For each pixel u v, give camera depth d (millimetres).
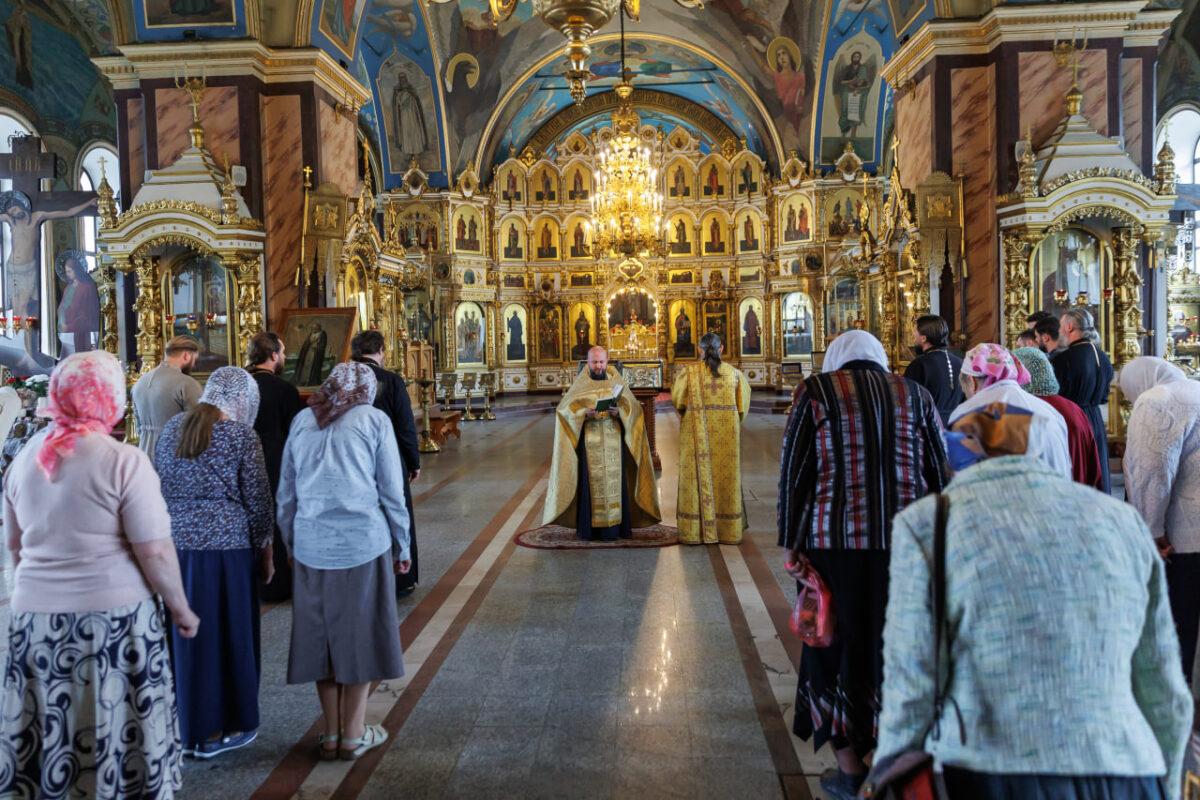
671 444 15844
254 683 4039
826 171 23328
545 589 6621
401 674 3930
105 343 12398
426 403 15562
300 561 3857
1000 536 1857
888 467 3326
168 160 12164
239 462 3936
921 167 12422
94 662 3000
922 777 1906
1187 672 3881
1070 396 6199
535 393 27656
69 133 20609
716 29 21891
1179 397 3840
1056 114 11477
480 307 26391
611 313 27188
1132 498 3928
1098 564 1826
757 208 26203
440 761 3910
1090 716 1801
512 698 4582
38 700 2990
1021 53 11453
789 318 25484
